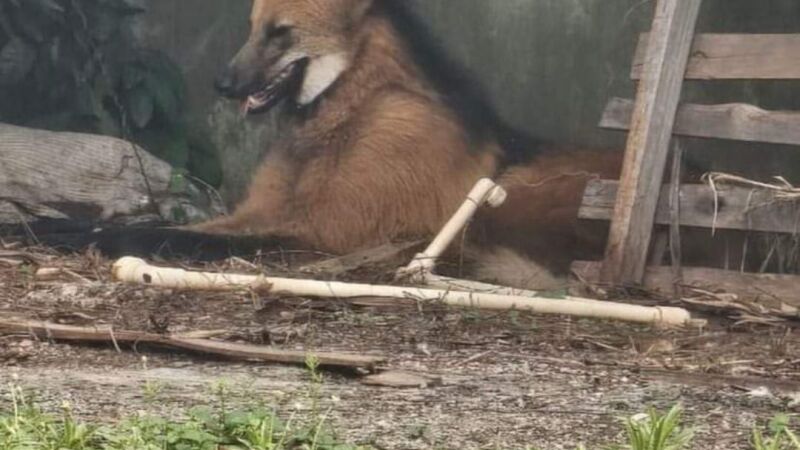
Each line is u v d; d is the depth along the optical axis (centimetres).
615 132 1204
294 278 999
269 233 1164
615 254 1033
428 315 873
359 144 1169
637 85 1058
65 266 1000
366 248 1159
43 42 1292
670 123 1038
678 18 1047
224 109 1270
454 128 1176
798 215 1004
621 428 593
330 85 1180
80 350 745
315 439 526
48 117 1294
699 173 1114
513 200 1152
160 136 1280
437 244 1032
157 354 740
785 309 959
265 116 1255
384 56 1178
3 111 1295
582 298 980
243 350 725
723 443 573
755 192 1016
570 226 1138
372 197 1160
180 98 1286
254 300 881
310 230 1166
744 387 701
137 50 1297
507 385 689
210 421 543
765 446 557
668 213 1034
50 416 557
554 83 1221
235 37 1274
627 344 834
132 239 1124
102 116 1294
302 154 1180
